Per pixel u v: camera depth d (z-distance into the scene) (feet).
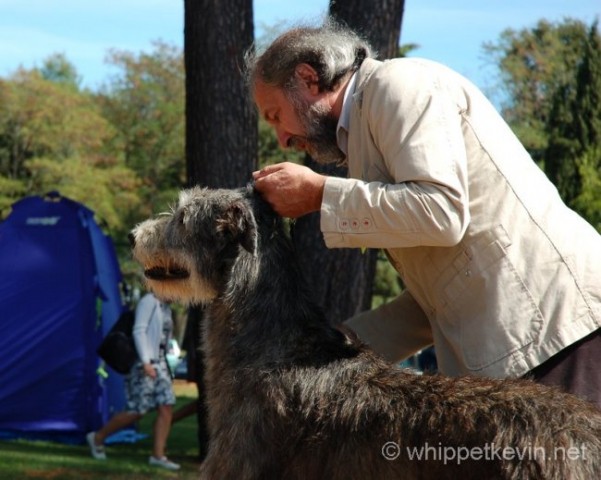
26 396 39.40
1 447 36.17
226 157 29.07
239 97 29.01
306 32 12.85
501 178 11.71
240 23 29.04
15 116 149.38
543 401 10.79
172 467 32.76
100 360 39.81
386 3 26.05
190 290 12.90
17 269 39.96
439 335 12.60
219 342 12.60
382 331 14.17
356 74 12.51
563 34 116.57
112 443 39.88
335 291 26.89
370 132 11.95
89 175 146.10
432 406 11.08
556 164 77.61
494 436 10.61
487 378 11.38
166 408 33.47
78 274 40.09
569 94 80.59
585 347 11.59
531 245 11.63
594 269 11.75
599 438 10.52
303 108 12.63
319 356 12.06
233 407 12.05
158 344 33.53
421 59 12.25
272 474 11.65
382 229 11.30
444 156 11.14
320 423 11.51
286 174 12.14
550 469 10.29
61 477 29.12
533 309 11.54
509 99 115.65
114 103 163.43
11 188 144.77
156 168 157.99
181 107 160.15
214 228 12.62
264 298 12.44
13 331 39.40
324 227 11.62
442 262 11.92
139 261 13.16
